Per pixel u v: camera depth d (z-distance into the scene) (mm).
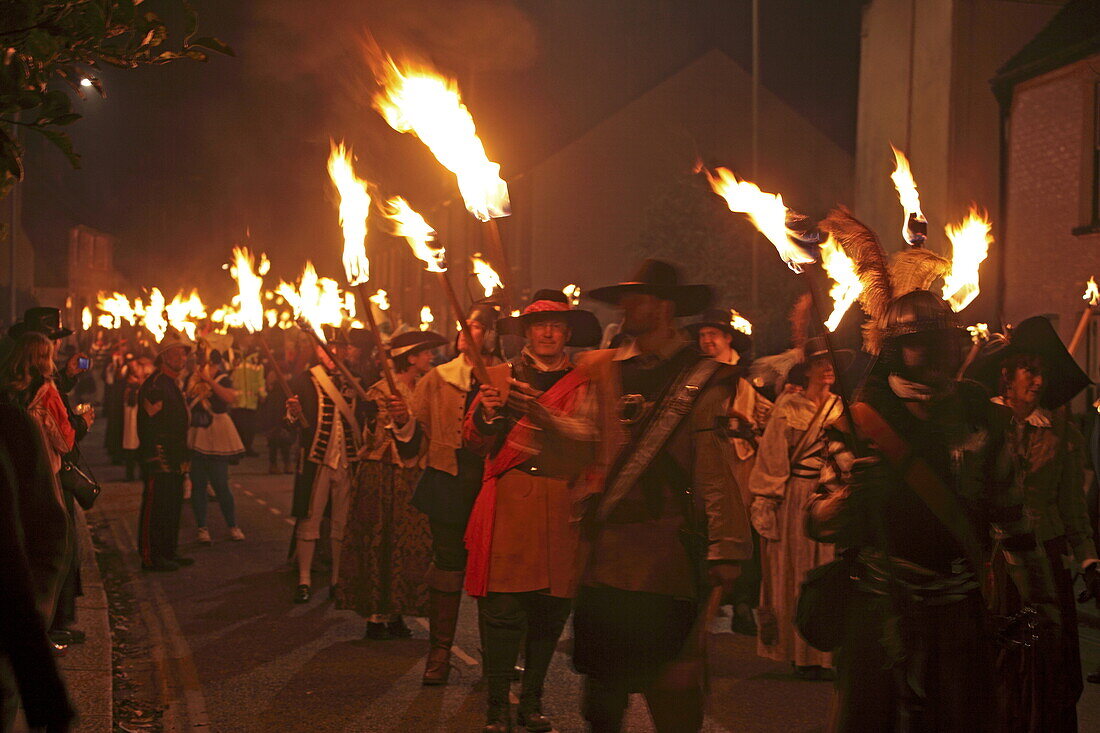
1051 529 4945
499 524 5391
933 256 3865
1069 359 5062
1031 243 18516
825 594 3725
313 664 6930
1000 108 19375
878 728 3553
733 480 3979
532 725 5547
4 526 2781
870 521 3617
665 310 4094
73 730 5062
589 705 3973
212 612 8461
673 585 3875
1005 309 19078
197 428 11727
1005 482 3719
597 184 30953
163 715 5832
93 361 33562
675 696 3877
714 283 25453
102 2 3047
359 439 8906
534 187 30719
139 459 10203
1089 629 7891
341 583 7668
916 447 3584
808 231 4184
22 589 2764
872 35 22500
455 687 6414
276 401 18672
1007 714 4402
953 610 3549
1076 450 5082
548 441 4438
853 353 6574
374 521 7582
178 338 10281
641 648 3859
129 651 7250
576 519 4016
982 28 20031
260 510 14320
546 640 5566
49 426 6301
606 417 4102
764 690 6348
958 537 3555
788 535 6605
